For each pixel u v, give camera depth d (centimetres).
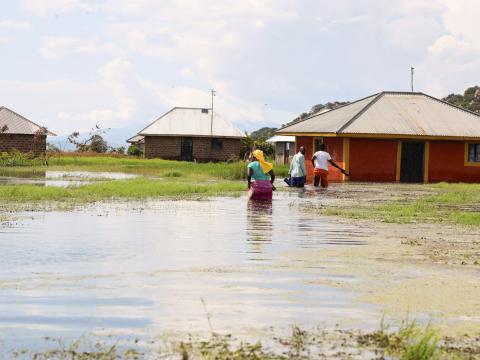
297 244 1215
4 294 800
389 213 1792
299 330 665
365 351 605
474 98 9075
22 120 6009
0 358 582
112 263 1005
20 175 3550
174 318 704
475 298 804
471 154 3838
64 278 894
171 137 7044
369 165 3697
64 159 5556
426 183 3619
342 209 1895
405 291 835
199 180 3309
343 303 771
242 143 7388
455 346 626
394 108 3909
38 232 1323
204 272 942
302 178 2912
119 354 593
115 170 4288
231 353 596
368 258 1070
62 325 678
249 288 841
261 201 2120
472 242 1272
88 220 1531
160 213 1709
